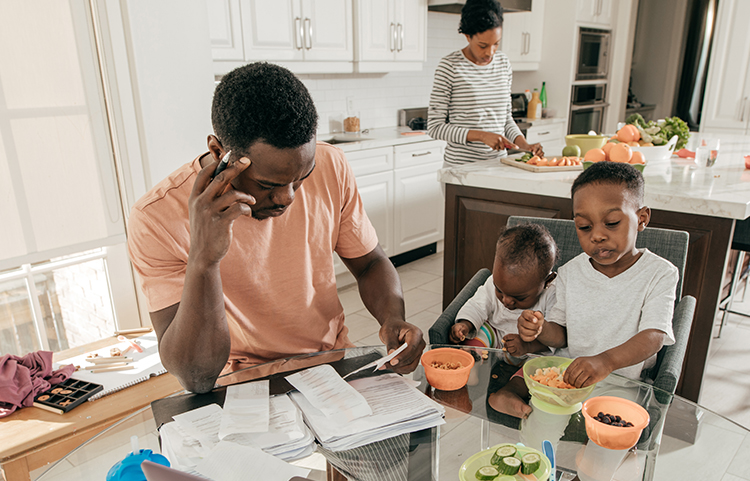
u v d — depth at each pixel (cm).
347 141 329
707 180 193
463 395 96
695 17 504
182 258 100
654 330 108
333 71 317
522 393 97
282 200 84
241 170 74
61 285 180
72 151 172
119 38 173
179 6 186
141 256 99
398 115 407
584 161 205
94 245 182
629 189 113
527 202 203
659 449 82
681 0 515
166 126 191
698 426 87
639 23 550
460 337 126
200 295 84
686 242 131
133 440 71
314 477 73
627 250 118
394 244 348
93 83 172
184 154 199
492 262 221
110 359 149
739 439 84
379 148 321
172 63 188
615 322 122
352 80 367
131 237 99
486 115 264
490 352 112
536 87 483
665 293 116
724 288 231
